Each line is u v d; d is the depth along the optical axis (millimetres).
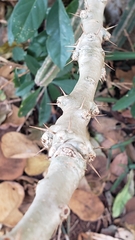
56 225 103
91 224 403
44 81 334
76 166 126
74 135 134
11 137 383
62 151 128
